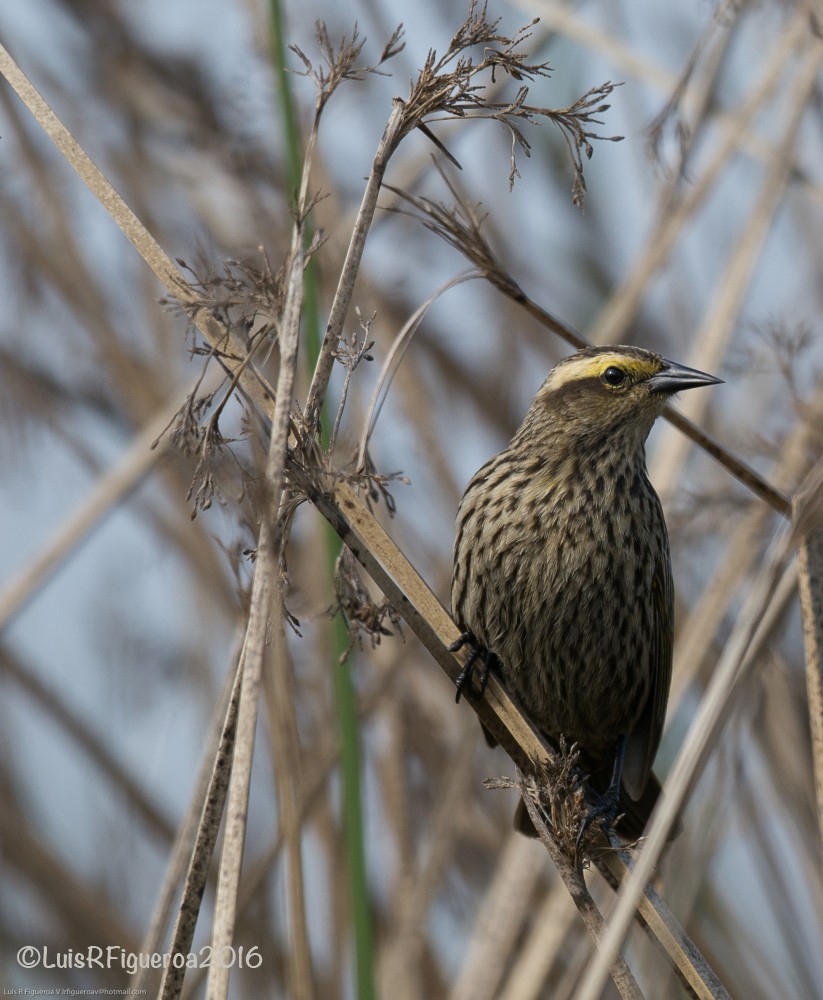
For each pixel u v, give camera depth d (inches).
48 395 484.4
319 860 402.6
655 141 345.4
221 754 229.0
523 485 336.2
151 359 478.6
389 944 406.3
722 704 227.8
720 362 390.0
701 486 412.5
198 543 462.0
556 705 343.3
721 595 364.8
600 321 428.1
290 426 230.7
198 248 281.4
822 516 236.2
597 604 331.9
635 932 310.5
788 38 402.0
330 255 428.8
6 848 451.2
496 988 373.1
